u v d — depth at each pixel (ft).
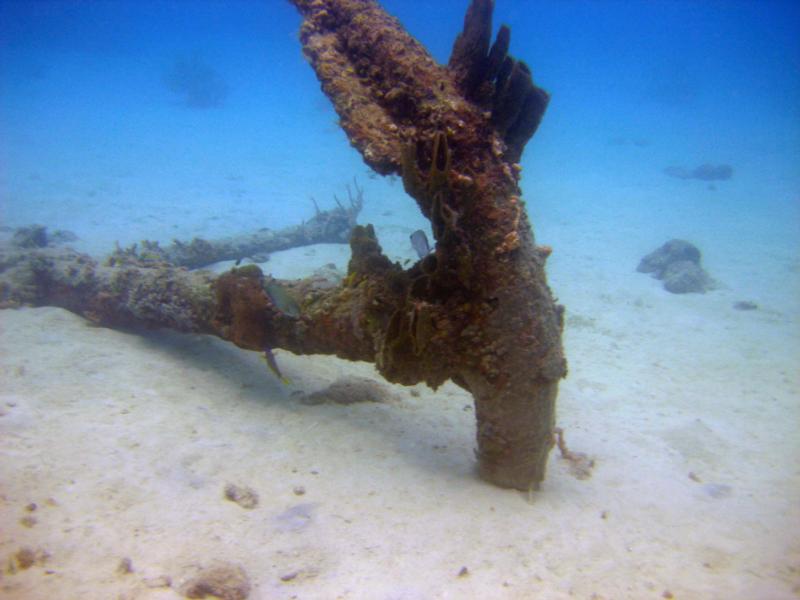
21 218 22.61
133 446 7.43
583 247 23.89
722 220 29.63
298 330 8.43
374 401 9.48
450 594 5.92
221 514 6.59
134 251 14.21
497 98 6.74
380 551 6.37
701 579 6.35
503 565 6.33
